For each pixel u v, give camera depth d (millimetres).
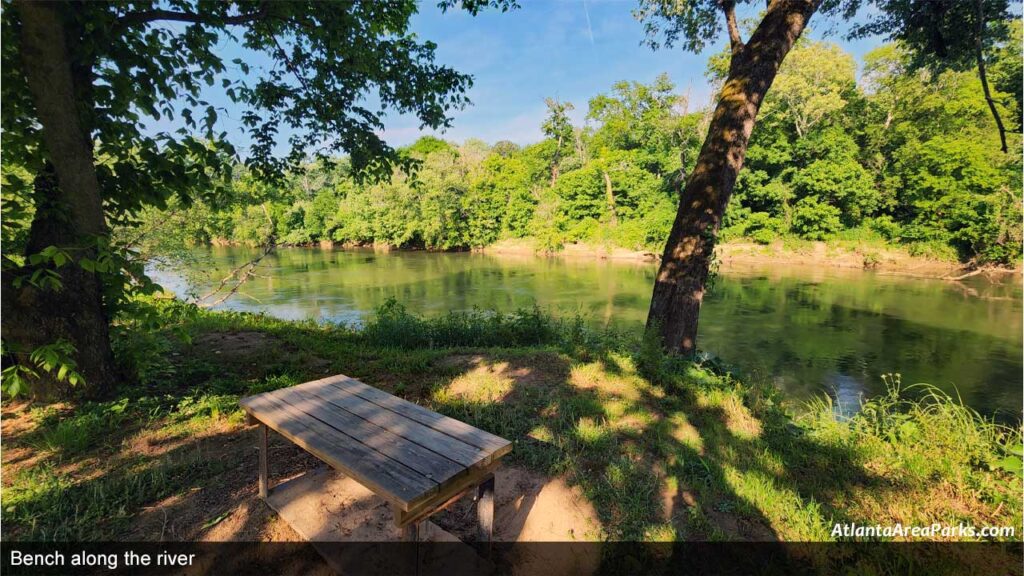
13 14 3555
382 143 6703
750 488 2799
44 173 3842
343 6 5062
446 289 20859
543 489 2783
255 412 2480
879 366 11016
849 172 26438
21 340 3736
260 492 2625
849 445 3475
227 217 11508
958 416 3668
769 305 17344
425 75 6586
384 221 41531
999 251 22156
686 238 6078
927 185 24469
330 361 5629
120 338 4395
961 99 24359
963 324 14445
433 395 4328
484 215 39469
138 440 3242
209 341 6461
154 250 9453
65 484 2631
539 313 7969
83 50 3783
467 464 1924
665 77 33188
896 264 24828
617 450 3279
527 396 4352
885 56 29047
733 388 4871
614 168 35594
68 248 3236
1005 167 22094
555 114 42156
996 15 6836
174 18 4324
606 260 31703
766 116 28281
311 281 23203
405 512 1767
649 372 5094
